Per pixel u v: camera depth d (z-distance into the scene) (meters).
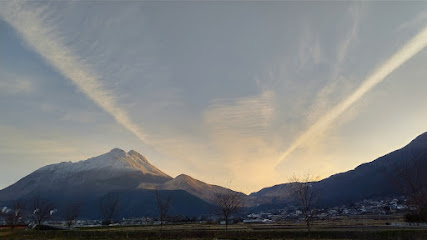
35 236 74.06
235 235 70.12
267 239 63.78
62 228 95.19
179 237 70.88
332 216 173.88
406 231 59.84
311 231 67.44
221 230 76.31
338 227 78.88
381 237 59.34
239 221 143.62
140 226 106.62
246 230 75.69
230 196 137.12
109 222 142.12
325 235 64.44
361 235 61.69
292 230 72.31
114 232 75.19
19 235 75.31
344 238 61.72
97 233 74.75
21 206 139.25
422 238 56.75
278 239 62.69
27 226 103.00
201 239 66.12
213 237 69.44
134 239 69.38
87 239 71.00
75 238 71.94
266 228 83.00
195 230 76.69
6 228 97.81
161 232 74.00
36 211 129.38
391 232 60.00
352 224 91.00
